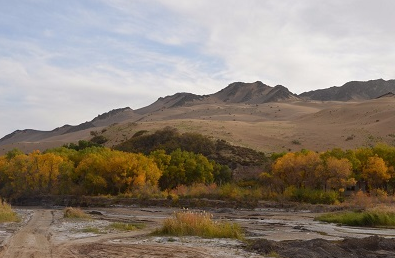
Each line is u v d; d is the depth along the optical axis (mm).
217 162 102500
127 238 25484
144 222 40344
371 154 73188
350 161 71312
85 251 20156
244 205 60250
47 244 22781
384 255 20031
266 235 28859
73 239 25234
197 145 111188
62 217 43969
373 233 30562
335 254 19719
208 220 26969
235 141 127312
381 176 69500
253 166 94812
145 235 26891
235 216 48938
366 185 75188
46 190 79125
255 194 64438
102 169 76375
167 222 27125
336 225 37156
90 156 80500
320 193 61625
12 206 73438
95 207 67250
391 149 74812
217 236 25109
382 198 60250
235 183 79562
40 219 41188
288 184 67688
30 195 78062
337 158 72250
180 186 74750
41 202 75250
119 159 75812
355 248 21406
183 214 28000
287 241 23859
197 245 21828
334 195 61531
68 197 74188
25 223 36281
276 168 68562
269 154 116000
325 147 128250
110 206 66812
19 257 18594
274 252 19062
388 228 34156
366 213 38375
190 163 83562
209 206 61781
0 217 38188
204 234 25609
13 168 79062
